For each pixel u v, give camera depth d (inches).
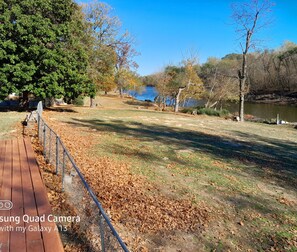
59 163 291.9
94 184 254.5
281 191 294.5
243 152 468.1
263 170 367.9
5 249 140.6
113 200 227.5
